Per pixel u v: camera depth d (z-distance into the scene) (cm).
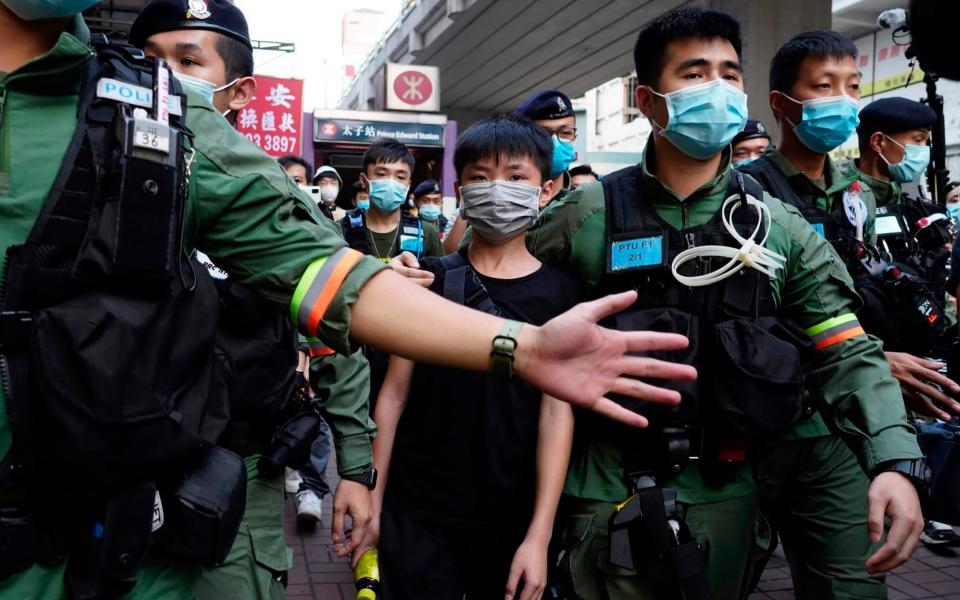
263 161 132
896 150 397
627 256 225
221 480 131
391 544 232
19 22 116
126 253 112
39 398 110
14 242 113
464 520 229
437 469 231
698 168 230
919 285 296
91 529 119
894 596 396
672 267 218
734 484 222
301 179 632
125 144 113
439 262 247
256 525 211
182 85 129
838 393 218
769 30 1300
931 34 103
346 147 1742
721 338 213
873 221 334
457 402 229
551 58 2330
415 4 2323
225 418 134
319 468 478
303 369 352
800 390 211
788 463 271
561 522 238
